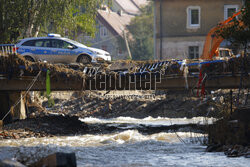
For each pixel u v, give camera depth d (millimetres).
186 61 60219
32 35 90625
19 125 58312
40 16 85812
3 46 65000
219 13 105500
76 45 65125
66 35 100000
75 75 60156
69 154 18688
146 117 89812
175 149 34062
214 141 33875
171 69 59594
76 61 64375
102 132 58406
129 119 89500
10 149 33469
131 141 43250
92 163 25094
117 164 23969
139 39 175000
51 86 62031
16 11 85062
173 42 108250
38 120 61688
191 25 107188
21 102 72688
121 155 29938
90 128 63719
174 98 91938
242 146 29438
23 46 64812
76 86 61906
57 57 64688
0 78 60219
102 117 96125
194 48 107562
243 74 57281
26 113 77812
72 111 102562
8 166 16547
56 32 91625
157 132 56281
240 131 30688
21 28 89250
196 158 26234
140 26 178250
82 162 25672
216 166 22172
